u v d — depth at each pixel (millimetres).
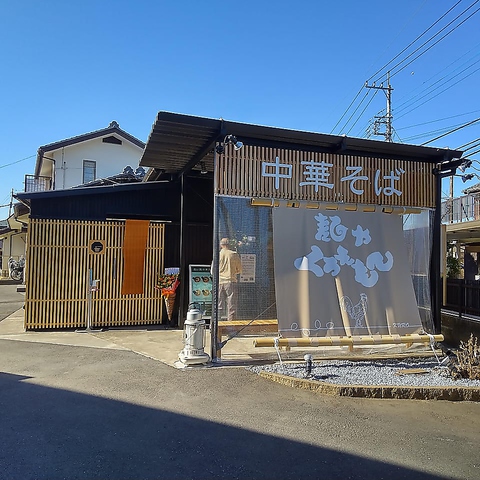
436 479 3039
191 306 6062
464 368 5414
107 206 8945
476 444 3641
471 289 7230
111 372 5422
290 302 6176
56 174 19953
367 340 6098
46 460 3176
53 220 8367
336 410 4344
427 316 6977
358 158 6828
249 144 6273
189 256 9203
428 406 4582
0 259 27000
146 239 8930
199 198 9422
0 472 2992
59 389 4746
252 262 6223
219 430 3764
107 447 3402
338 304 6367
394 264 6746
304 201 6438
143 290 8906
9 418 3932
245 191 6203
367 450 3465
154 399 4484
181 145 6859
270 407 4352
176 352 6547
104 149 20812
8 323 9164
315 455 3357
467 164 6824
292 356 6262
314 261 6375
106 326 8664
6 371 5441
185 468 3115
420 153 6984
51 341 7273
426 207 7156
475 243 13508
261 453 3367
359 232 6668
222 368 5699
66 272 8438
